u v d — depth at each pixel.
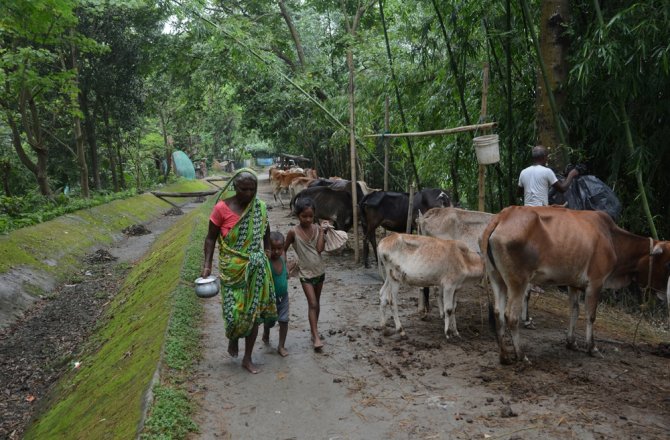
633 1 6.45
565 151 7.14
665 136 6.99
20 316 8.55
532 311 6.64
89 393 5.33
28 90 14.84
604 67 6.65
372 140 12.94
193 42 16.89
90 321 8.44
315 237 5.35
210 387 4.64
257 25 16.69
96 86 19.55
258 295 4.68
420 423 3.96
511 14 7.94
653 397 4.25
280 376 4.84
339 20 19.05
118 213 17.03
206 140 47.19
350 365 5.04
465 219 6.32
